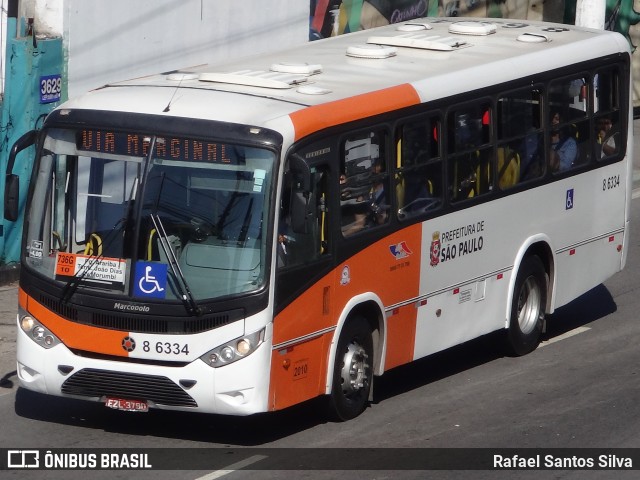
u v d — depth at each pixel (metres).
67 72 35.16
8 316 31.36
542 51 30.48
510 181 29.06
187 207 22.20
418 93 26.08
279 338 22.23
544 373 28.70
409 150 25.84
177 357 21.91
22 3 33.69
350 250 24.05
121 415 24.80
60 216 22.97
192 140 22.23
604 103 32.62
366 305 24.83
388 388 27.39
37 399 25.67
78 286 22.42
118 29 36.75
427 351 26.84
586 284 32.47
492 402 26.33
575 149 31.44
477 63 28.56
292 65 25.92
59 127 23.09
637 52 62.88
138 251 22.11
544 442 23.64
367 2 50.25
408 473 21.67
